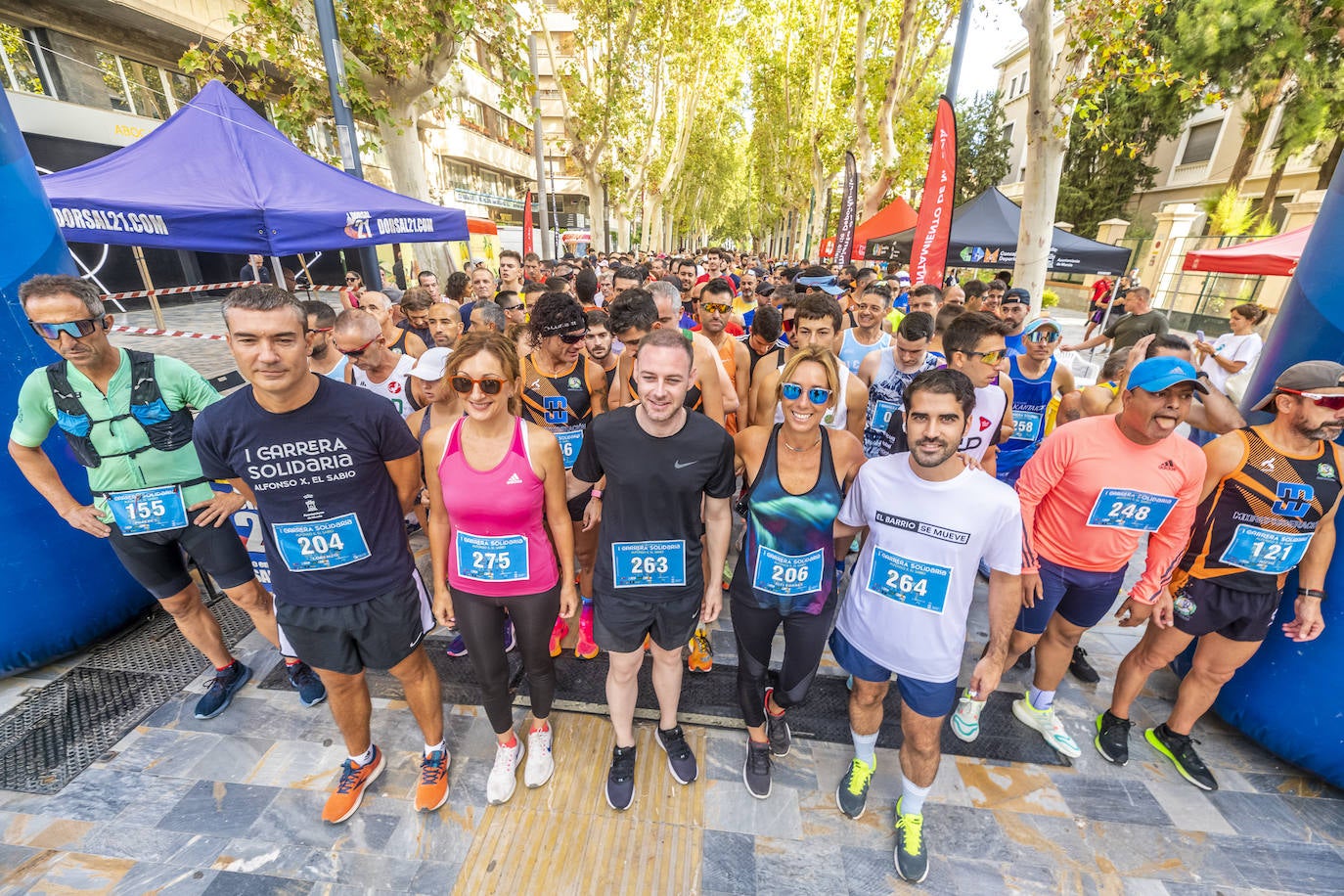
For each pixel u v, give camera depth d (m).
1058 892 2.10
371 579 2.05
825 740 2.73
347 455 1.92
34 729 2.69
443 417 3.08
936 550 1.87
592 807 2.37
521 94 9.30
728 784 2.48
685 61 20.69
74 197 3.75
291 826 2.26
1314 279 2.55
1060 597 2.52
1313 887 2.14
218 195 4.52
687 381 1.81
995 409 2.89
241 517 2.74
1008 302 4.47
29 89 12.05
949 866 2.17
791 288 5.64
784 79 24.42
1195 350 5.66
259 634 3.37
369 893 2.04
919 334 3.21
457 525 2.08
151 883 2.05
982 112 33.28
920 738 2.06
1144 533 2.39
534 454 2.02
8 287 2.70
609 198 22.64
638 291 2.96
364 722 2.32
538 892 2.05
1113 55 6.12
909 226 12.75
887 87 12.16
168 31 13.60
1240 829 2.35
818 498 2.02
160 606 3.57
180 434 2.47
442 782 2.37
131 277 15.78
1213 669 2.45
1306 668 2.47
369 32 7.65
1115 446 2.26
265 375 1.72
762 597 2.14
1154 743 2.71
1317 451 2.18
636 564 2.10
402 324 4.80
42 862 2.11
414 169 9.12
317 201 4.96
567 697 2.94
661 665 2.33
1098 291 13.17
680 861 2.17
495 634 2.24
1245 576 2.28
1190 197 23.95
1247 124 17.25
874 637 2.05
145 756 2.55
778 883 2.10
